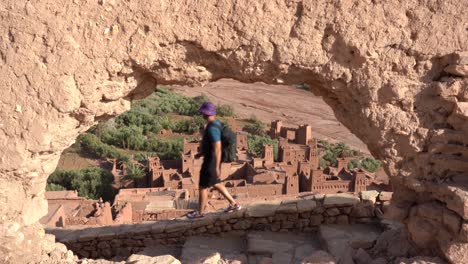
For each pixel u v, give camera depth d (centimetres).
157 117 4784
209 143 744
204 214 809
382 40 534
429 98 543
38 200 572
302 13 529
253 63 548
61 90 521
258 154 3547
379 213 768
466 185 520
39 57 516
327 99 608
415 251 575
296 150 3284
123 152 3997
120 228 810
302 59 541
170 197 2239
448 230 528
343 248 675
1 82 512
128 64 540
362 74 546
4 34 510
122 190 2388
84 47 523
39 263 550
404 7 529
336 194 812
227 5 525
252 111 5588
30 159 532
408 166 561
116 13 521
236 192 2531
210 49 537
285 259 677
